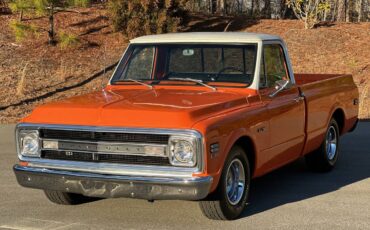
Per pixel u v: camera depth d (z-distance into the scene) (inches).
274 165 273.4
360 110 578.6
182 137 213.3
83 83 701.9
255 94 257.6
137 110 223.9
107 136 224.1
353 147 410.9
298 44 835.4
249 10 1375.5
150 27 799.1
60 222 242.7
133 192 219.8
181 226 235.9
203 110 225.0
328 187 299.7
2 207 265.4
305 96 297.6
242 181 245.4
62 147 232.5
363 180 314.7
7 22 882.1
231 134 228.2
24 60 760.3
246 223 238.5
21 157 241.0
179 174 215.3
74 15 928.3
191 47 276.2
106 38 848.3
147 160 219.6
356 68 752.3
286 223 238.4
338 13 1120.8
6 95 643.5
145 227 235.3
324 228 231.8
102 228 234.4
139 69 283.9
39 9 775.1
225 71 267.7
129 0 797.9
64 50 800.3
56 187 233.6
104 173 224.8
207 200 231.0
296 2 904.9
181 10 852.0
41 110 241.4
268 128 258.4
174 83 270.2
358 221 240.8
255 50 266.2
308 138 302.7
